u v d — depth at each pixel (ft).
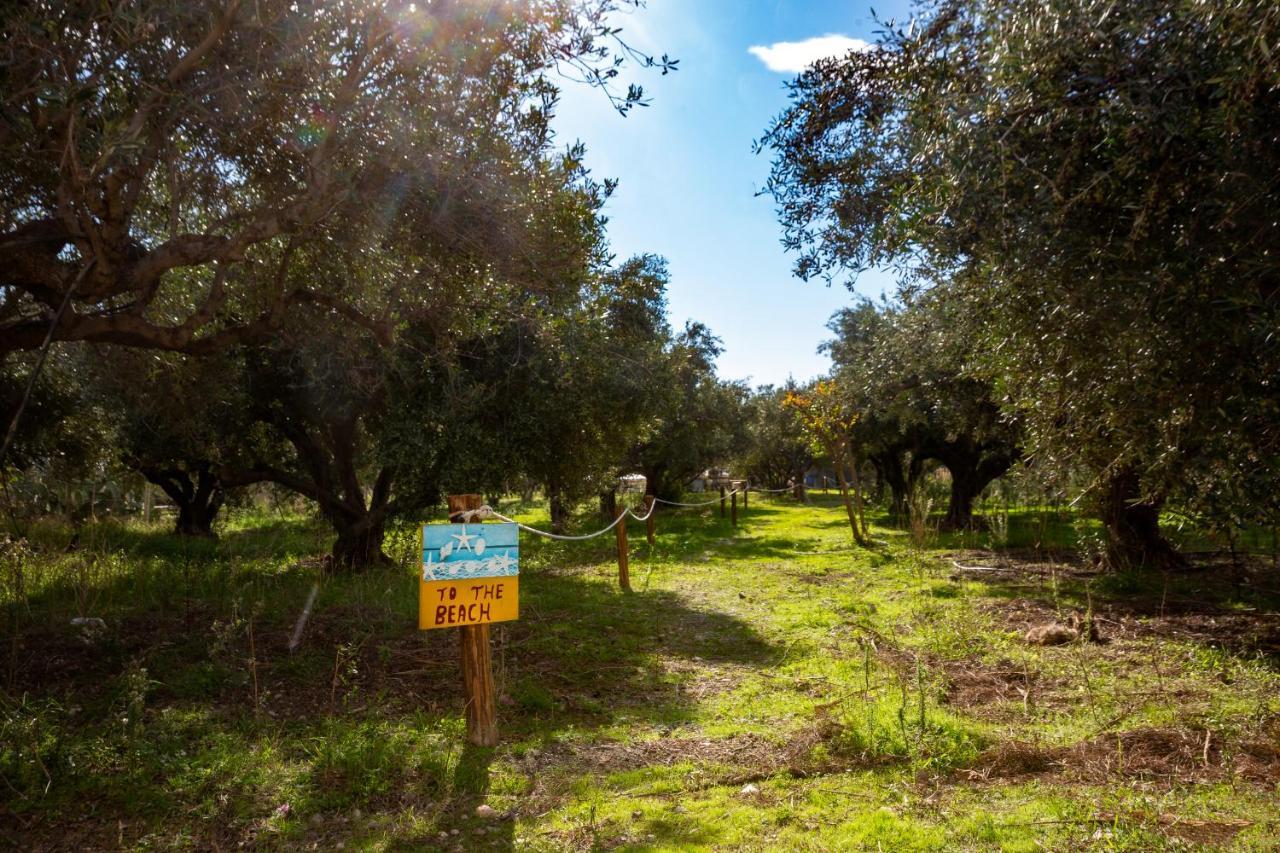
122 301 21.22
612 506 73.36
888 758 14.33
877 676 19.94
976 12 12.64
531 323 26.09
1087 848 10.51
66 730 14.80
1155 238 11.60
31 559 27.50
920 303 36.88
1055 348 14.60
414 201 17.37
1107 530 37.81
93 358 26.61
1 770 12.75
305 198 15.46
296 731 15.58
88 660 19.29
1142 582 33.78
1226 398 12.03
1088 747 14.29
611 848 11.21
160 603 25.86
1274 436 11.85
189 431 33.17
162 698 17.20
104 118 12.39
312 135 16.07
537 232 18.65
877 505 102.78
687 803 12.84
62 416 33.17
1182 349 12.01
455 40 15.67
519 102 17.69
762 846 11.10
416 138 15.96
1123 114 10.62
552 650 23.11
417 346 31.50
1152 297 11.50
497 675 20.08
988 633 24.34
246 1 14.32
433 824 12.05
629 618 28.40
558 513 59.93
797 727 16.47
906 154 15.31
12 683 16.98
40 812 12.03
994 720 16.40
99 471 41.27
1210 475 13.42
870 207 17.19
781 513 96.02
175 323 22.85
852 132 16.93
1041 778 13.30
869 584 35.70
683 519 83.35
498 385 33.83
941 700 17.62
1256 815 11.28
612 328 38.83
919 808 12.16
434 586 14.61
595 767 14.44
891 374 47.39
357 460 46.16
